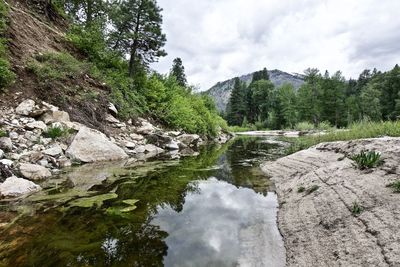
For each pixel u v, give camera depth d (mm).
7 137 9195
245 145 24484
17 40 13648
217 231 5465
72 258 4094
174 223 5801
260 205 7219
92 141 11914
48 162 9742
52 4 21156
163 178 9922
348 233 4340
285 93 85250
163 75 29484
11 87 11430
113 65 21016
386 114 66188
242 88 102625
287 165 11539
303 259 4211
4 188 6738
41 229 5062
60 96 12906
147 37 22203
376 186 5449
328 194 6188
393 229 3883
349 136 15227
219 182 9734
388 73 72812
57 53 15703
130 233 5152
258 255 4531
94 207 6375
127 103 18188
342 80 75562
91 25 20688
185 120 24406
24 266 3789
